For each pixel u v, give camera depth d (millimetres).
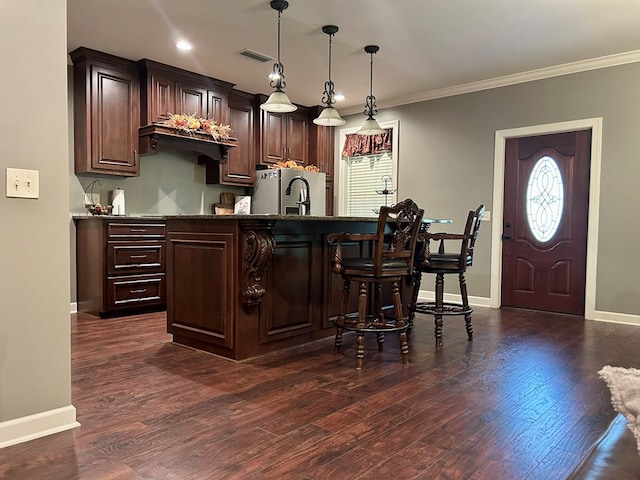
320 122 4316
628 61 4355
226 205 5961
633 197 4355
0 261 1857
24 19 1906
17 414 1903
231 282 3002
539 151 4953
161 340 3541
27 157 1921
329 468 1686
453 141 5516
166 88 4910
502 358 3123
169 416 2133
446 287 5574
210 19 3742
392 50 4348
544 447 1862
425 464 1720
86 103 4445
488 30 3873
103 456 1761
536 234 4988
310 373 2779
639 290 4332
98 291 4375
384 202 6234
